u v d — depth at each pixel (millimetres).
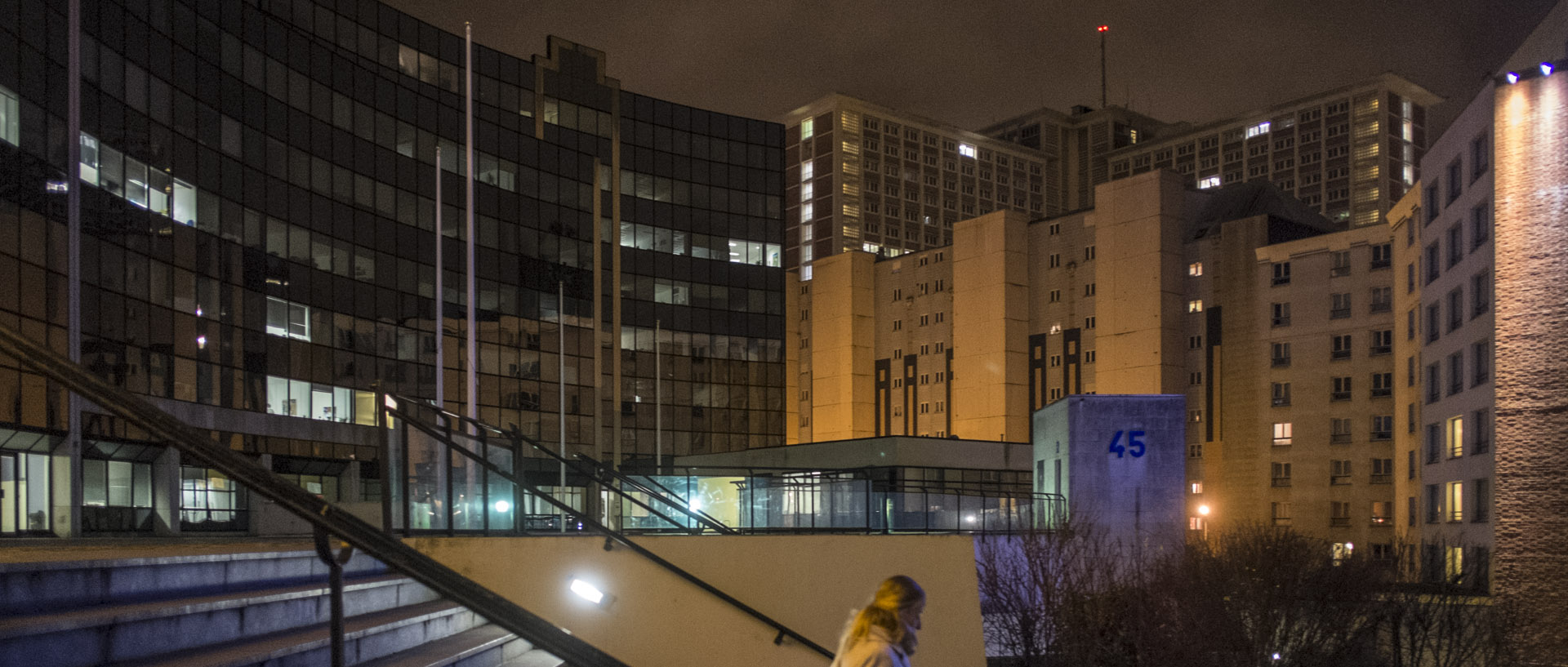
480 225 74312
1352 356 87562
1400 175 167750
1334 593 39844
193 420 46000
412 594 10445
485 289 73812
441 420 13781
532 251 78062
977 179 188875
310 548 9445
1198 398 98938
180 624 6590
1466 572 45562
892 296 134000
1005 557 35562
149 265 43562
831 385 136625
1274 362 92875
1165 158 195625
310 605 8188
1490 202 44406
